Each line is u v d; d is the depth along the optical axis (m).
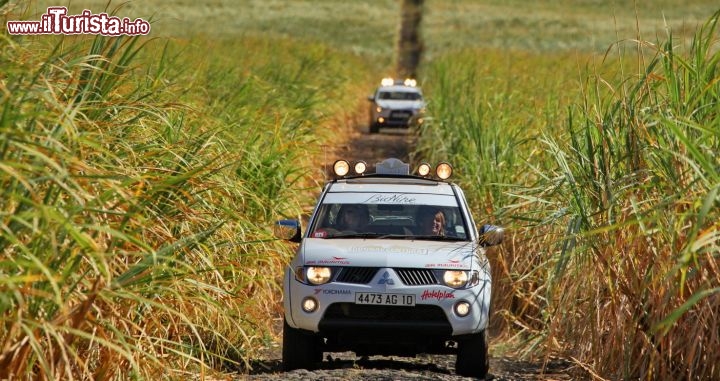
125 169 22.59
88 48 26.80
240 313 31.80
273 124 51.69
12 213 18.70
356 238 33.03
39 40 25.00
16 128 19.48
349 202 34.41
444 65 113.62
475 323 30.23
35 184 18.41
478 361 30.83
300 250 31.70
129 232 22.20
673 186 25.88
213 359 31.44
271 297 36.78
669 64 28.17
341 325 30.08
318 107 84.25
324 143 72.81
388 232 33.44
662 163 26.22
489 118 58.06
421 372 30.64
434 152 69.25
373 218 33.91
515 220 40.50
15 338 19.00
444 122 71.31
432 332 30.02
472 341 30.80
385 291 29.94
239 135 44.28
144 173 24.31
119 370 22.05
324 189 35.69
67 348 19.52
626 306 28.64
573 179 29.81
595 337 29.88
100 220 22.16
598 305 29.55
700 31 27.78
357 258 30.59
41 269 17.73
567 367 32.78
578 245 29.88
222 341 32.19
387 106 119.31
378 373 29.70
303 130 57.34
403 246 31.56
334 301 30.08
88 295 19.48
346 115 115.56
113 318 22.23
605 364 29.58
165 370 23.52
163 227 25.56
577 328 31.81
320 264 30.56
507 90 80.06
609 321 30.14
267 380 28.78
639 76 29.06
